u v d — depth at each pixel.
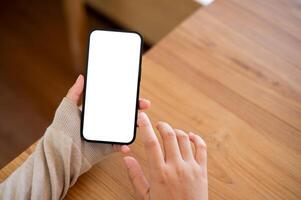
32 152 0.52
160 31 1.20
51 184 0.47
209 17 0.66
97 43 0.50
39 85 1.26
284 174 0.52
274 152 0.54
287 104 0.58
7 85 1.26
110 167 0.51
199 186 0.44
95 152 0.50
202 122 0.56
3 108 1.22
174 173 0.44
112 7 1.28
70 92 0.52
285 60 0.62
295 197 0.50
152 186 0.43
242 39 0.64
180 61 0.61
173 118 0.56
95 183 0.50
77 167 0.49
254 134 0.55
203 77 0.60
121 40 0.50
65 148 0.48
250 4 0.68
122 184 0.50
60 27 1.40
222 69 0.61
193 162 0.46
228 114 0.57
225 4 0.68
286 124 0.56
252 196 0.50
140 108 0.51
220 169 0.52
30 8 1.45
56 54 1.33
